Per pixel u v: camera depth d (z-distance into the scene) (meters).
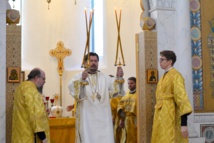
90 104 6.95
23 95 6.06
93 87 7.01
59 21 12.65
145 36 7.86
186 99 6.45
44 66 12.45
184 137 6.46
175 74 6.68
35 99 6.04
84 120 6.91
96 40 12.02
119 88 7.01
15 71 6.96
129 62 10.72
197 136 8.02
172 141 6.61
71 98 12.29
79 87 6.84
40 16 12.62
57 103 12.11
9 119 6.89
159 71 7.87
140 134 7.96
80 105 6.97
